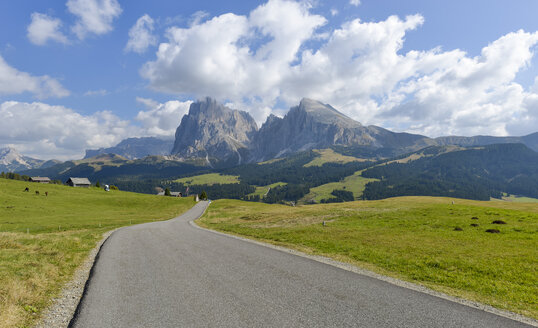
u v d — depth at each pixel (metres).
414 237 26.94
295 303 10.18
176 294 11.27
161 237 30.62
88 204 104.50
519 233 27.00
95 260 18.52
